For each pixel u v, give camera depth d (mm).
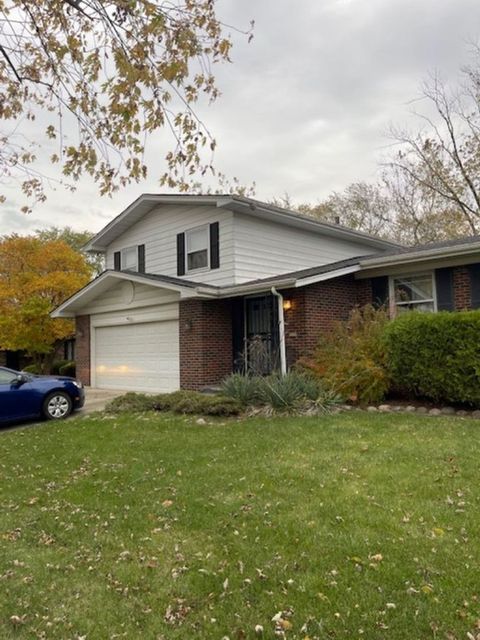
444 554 3141
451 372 8094
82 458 6230
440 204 24469
